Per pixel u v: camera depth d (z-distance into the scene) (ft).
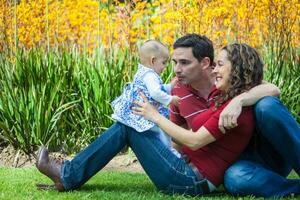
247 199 17.16
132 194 18.02
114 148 18.15
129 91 18.16
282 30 28.96
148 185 19.74
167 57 19.17
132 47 29.76
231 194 17.87
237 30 29.71
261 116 16.83
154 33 31.60
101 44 30.12
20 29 31.22
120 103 18.04
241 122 16.97
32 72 27.55
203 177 17.58
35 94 26.81
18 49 29.17
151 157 17.74
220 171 17.52
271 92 17.03
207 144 17.51
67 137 27.66
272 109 16.71
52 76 27.78
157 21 31.17
